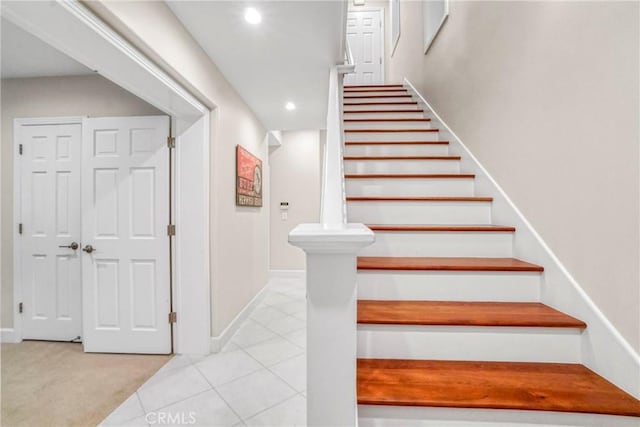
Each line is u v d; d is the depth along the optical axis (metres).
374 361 1.22
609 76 1.08
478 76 2.14
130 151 2.31
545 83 1.44
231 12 1.69
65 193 2.48
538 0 1.49
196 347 2.29
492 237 1.67
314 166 4.84
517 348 1.21
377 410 1.01
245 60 2.22
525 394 1.01
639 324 0.98
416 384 1.07
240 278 2.91
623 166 1.03
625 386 1.01
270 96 2.91
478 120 2.14
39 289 2.50
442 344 1.23
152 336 2.30
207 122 2.30
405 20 4.36
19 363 2.15
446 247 1.68
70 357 2.24
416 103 3.66
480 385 1.06
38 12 1.08
